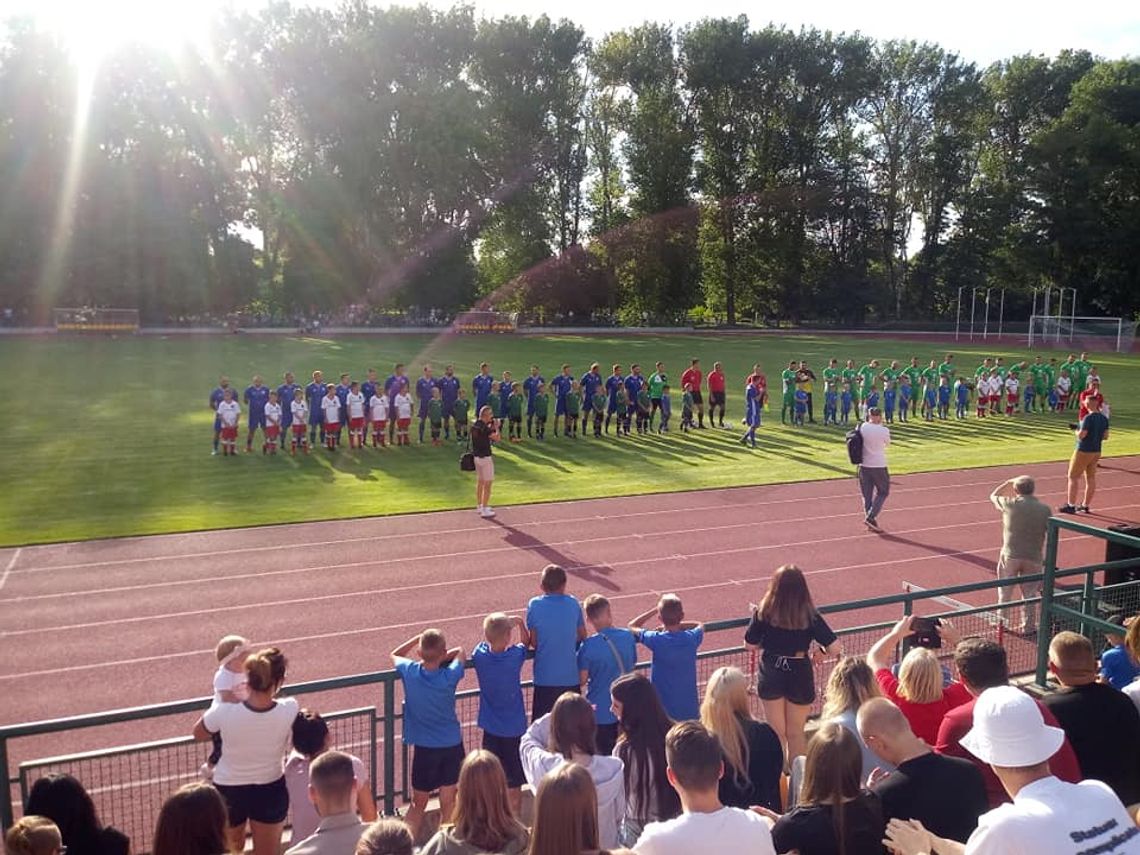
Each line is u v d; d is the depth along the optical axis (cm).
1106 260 7056
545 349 5375
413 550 1546
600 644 727
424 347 5347
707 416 3095
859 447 1722
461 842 418
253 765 594
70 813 453
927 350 5706
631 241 7356
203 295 6172
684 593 1369
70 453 2278
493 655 713
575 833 369
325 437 2520
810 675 730
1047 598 883
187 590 1346
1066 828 341
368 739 930
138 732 959
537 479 2094
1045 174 7100
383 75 6338
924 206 7944
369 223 6481
